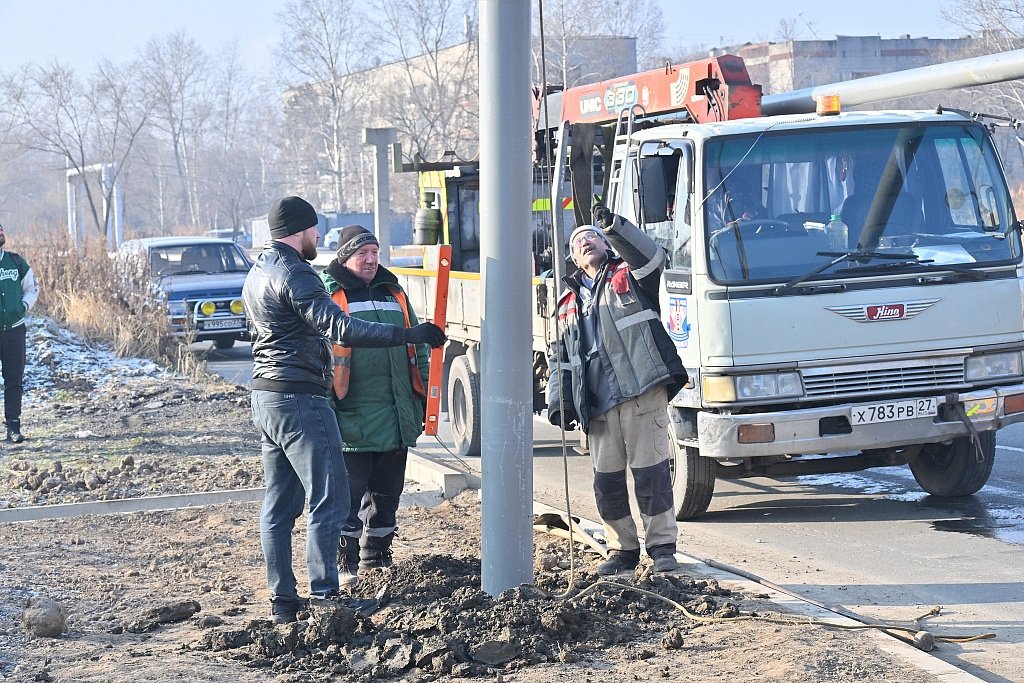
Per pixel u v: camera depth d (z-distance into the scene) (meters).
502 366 8.95
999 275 12.74
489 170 8.84
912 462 14.28
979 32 61.44
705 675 7.86
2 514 13.29
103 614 9.70
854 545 12.06
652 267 10.13
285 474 9.17
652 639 8.66
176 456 17.00
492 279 8.90
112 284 29.27
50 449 17.78
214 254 33.72
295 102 125.50
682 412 12.83
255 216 156.25
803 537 12.48
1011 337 12.81
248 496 14.09
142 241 34.16
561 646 8.41
